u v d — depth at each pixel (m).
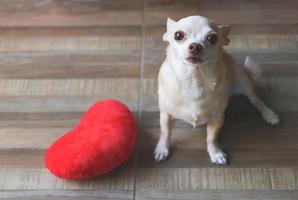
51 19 1.85
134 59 1.69
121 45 1.74
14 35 1.79
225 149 1.42
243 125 1.48
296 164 1.38
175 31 1.14
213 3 1.89
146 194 1.33
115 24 1.82
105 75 1.64
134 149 1.43
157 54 1.71
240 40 1.74
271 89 1.58
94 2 1.90
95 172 1.31
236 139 1.45
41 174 1.37
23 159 1.41
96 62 1.68
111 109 1.39
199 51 1.10
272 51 1.70
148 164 1.39
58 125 1.50
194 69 1.16
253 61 1.55
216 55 1.16
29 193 1.33
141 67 1.66
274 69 1.64
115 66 1.67
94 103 1.52
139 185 1.34
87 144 1.31
